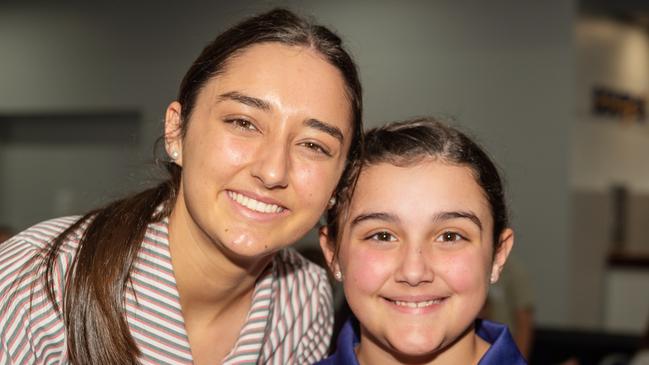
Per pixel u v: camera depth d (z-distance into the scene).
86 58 6.30
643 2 6.24
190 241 1.46
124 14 6.16
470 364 1.49
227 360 1.54
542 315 5.20
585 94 5.75
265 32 1.34
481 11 5.33
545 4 5.21
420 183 1.41
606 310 6.08
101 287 1.39
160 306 1.46
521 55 5.25
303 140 1.32
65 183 6.71
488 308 3.24
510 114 5.27
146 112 6.09
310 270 1.75
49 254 1.41
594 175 5.94
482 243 1.44
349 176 1.46
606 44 6.27
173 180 1.53
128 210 1.50
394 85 5.48
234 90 1.30
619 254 6.10
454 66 5.38
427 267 1.39
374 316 1.44
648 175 7.38
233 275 1.46
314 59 1.33
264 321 1.57
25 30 6.50
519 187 5.25
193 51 5.94
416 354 1.41
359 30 5.55
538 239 5.20
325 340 1.75
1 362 1.34
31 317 1.36
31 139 6.83
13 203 6.88
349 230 1.47
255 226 1.32
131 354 1.41
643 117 7.15
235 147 1.30
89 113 6.41
